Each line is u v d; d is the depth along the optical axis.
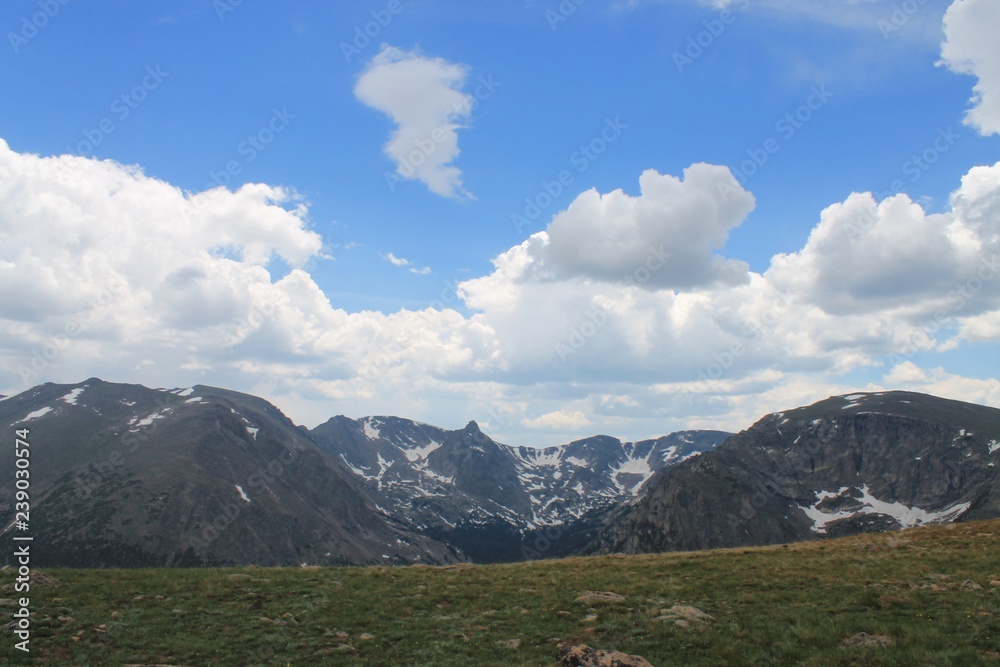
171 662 28.86
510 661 28.31
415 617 35.84
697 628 31.23
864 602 34.44
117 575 44.31
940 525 62.78
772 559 50.12
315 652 30.20
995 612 30.52
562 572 48.34
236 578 44.44
